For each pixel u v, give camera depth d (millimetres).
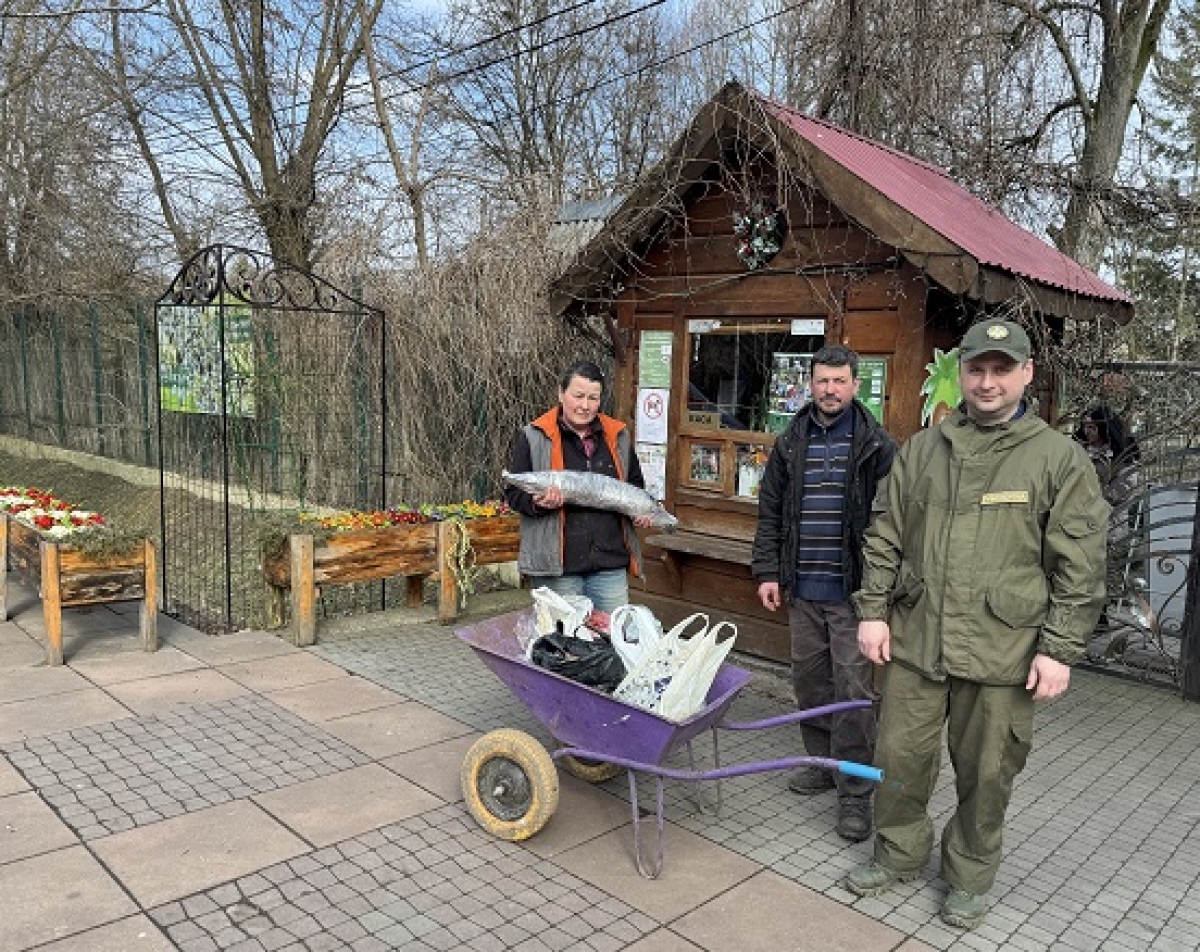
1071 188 7613
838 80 9195
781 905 3268
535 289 8180
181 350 7293
